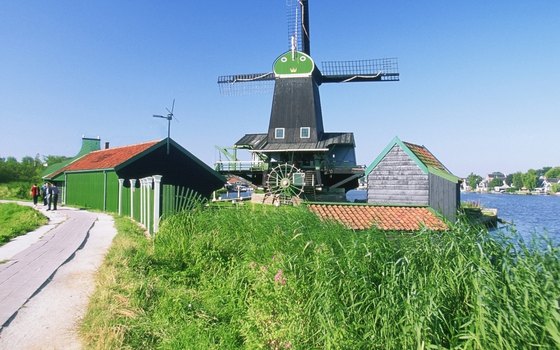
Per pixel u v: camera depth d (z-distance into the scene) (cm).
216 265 1103
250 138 4303
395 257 725
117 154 3045
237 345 746
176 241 1238
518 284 556
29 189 4953
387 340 595
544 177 16750
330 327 641
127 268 1002
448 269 621
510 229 701
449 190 1933
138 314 753
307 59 4041
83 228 1761
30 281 903
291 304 749
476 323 539
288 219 1177
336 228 991
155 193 1510
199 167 2597
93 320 681
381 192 2075
